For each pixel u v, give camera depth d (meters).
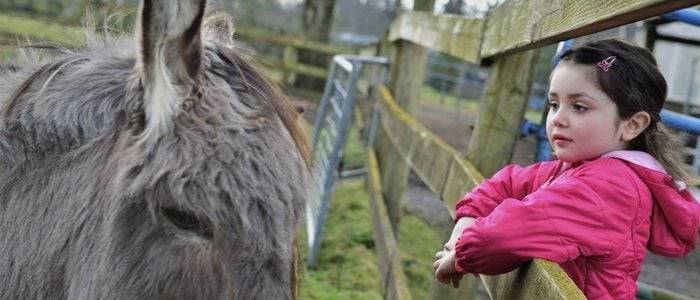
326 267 5.87
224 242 1.80
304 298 5.00
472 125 3.76
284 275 1.88
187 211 1.78
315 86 16.05
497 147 3.07
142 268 1.85
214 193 1.78
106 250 1.89
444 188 3.30
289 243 1.90
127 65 2.08
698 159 4.97
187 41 1.75
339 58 7.34
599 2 1.83
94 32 2.43
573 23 2.00
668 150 2.13
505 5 2.91
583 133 2.04
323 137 7.97
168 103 1.78
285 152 1.92
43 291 2.07
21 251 2.09
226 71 2.01
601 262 1.99
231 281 1.80
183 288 1.82
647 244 2.10
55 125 2.04
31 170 2.09
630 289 2.03
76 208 1.98
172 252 1.83
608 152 2.07
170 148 1.80
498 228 1.96
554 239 1.92
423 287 5.32
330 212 7.27
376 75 9.91
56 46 2.44
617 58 2.01
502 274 2.31
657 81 2.03
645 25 4.05
